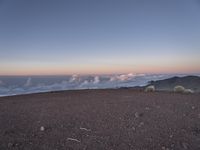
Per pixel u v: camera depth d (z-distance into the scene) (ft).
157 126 16.25
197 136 14.02
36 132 14.82
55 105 26.25
